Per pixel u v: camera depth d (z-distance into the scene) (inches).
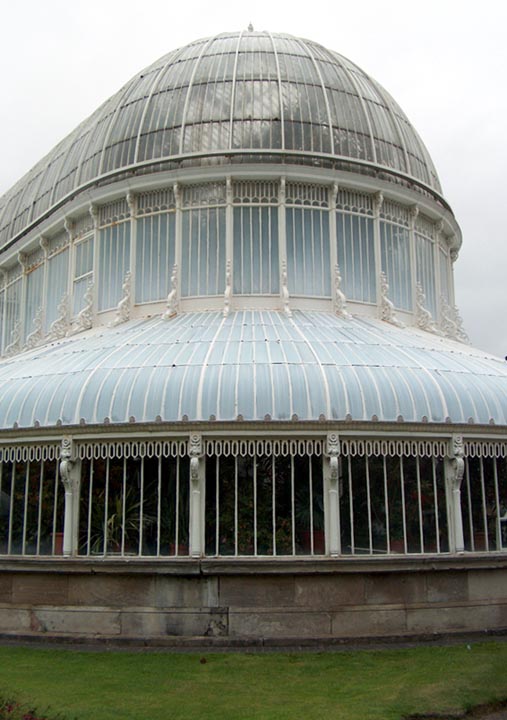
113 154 1130.0
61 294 1194.0
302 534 717.9
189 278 1022.4
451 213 1256.2
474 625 729.6
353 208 1072.8
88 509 743.7
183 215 1044.5
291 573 692.7
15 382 837.2
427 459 758.5
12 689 534.6
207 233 1032.2
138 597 704.4
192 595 696.4
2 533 783.1
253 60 1145.4
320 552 716.0
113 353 831.1
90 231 1131.3
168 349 816.3
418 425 740.0
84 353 862.5
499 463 802.8
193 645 677.9
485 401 788.0
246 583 696.4
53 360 879.1
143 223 1067.9
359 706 502.0
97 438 741.3
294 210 1040.2
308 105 1099.3
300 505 722.2
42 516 761.6
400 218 1128.2
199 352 796.0
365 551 724.0
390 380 761.0
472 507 770.2
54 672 588.7
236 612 691.4
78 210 1140.5
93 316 1088.8
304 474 727.1
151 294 1038.4
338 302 1005.8
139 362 788.6
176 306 1001.5
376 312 1056.8
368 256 1071.0
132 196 1070.4
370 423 725.3
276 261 1021.2
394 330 970.7
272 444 722.2
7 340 1387.8
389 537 732.7
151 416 728.3
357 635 690.2
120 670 594.9
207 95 1104.2
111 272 1086.4
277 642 677.3
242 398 725.9
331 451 717.9
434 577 726.5
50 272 1246.9
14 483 782.5
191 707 498.6
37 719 439.5
